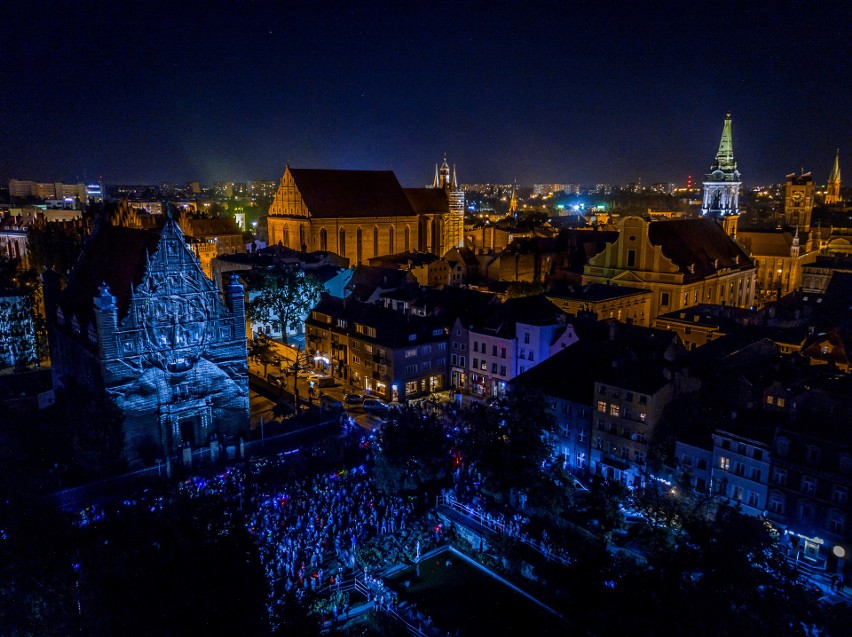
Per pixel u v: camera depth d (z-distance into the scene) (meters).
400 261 166.25
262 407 97.81
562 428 80.06
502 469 64.56
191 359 80.31
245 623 35.62
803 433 58.31
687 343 110.38
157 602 34.19
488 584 56.84
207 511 41.62
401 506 65.81
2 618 33.81
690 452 67.88
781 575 44.56
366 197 185.12
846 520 55.72
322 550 57.28
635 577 44.25
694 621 38.34
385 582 56.38
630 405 71.75
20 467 66.00
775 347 89.81
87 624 33.62
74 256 128.62
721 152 199.50
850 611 41.97
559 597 53.06
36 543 39.31
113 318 73.81
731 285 150.00
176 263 77.69
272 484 69.50
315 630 41.97
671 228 144.12
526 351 96.00
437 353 104.62
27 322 108.56
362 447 81.50
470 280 174.00
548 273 175.62
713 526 48.53
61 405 88.19
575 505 67.31
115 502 58.62
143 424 77.50
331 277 142.88
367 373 104.25
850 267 153.75
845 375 72.81
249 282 124.44
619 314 125.94
